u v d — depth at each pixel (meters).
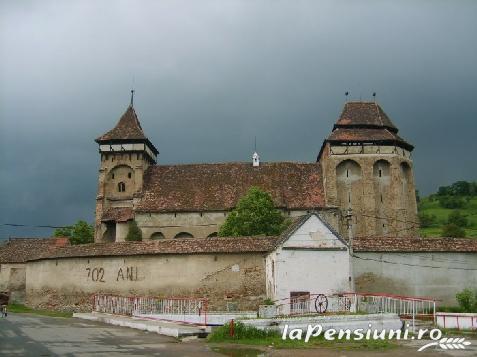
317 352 22.44
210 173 76.06
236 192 72.75
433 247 44.94
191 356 21.28
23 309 52.38
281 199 71.06
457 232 84.19
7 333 28.22
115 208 74.12
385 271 44.28
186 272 47.12
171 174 76.50
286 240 40.19
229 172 75.94
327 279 39.72
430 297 44.12
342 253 40.22
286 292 39.38
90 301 49.03
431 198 149.38
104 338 26.91
